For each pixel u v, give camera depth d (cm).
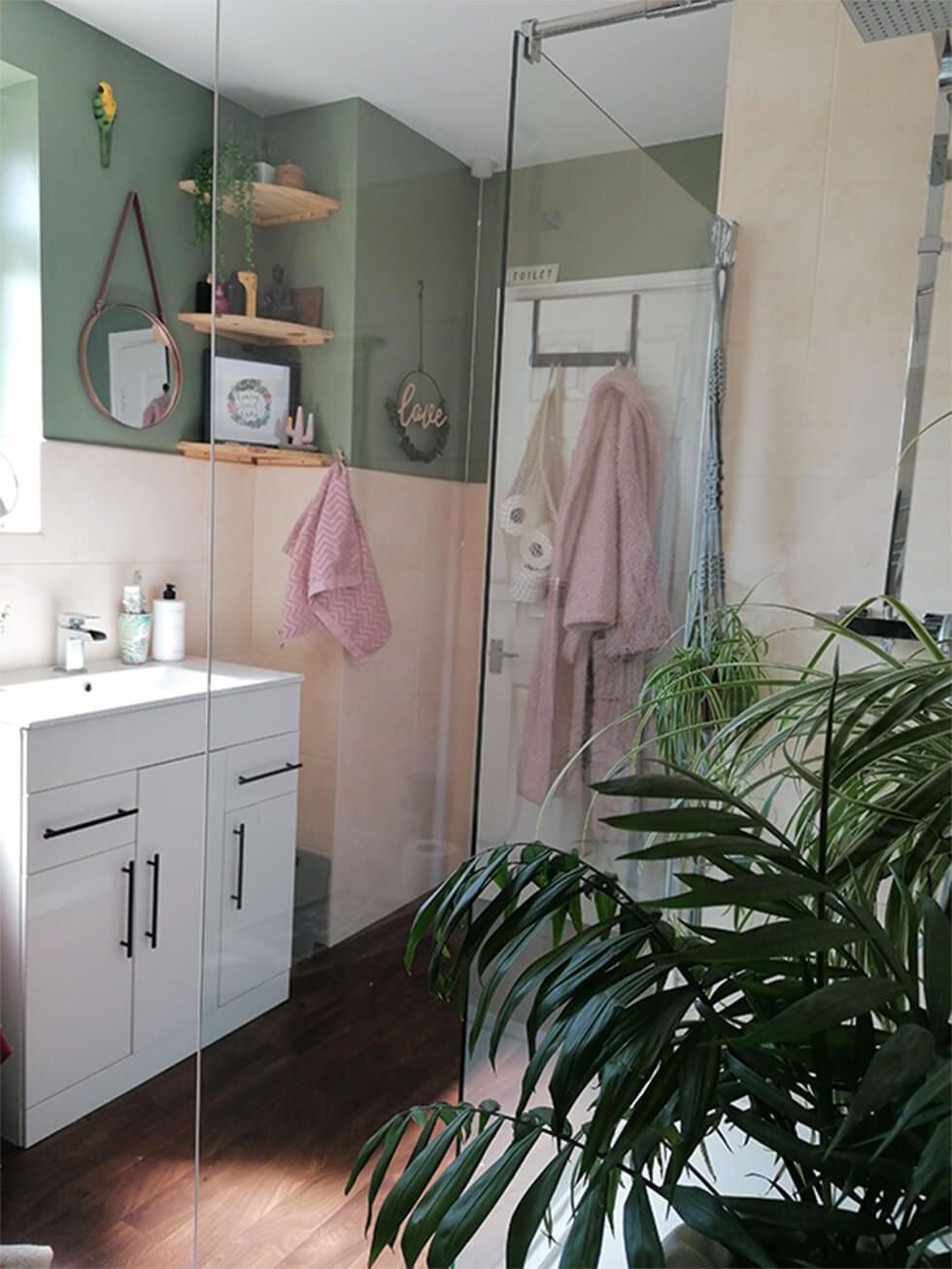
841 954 83
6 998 183
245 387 200
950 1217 69
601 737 160
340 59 202
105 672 226
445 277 248
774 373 152
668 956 74
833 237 146
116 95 229
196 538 262
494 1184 77
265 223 201
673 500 159
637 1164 74
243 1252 160
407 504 244
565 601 165
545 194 159
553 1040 75
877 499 144
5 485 220
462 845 263
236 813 201
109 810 194
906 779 95
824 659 147
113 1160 184
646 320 165
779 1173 104
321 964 218
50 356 222
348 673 230
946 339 138
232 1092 183
